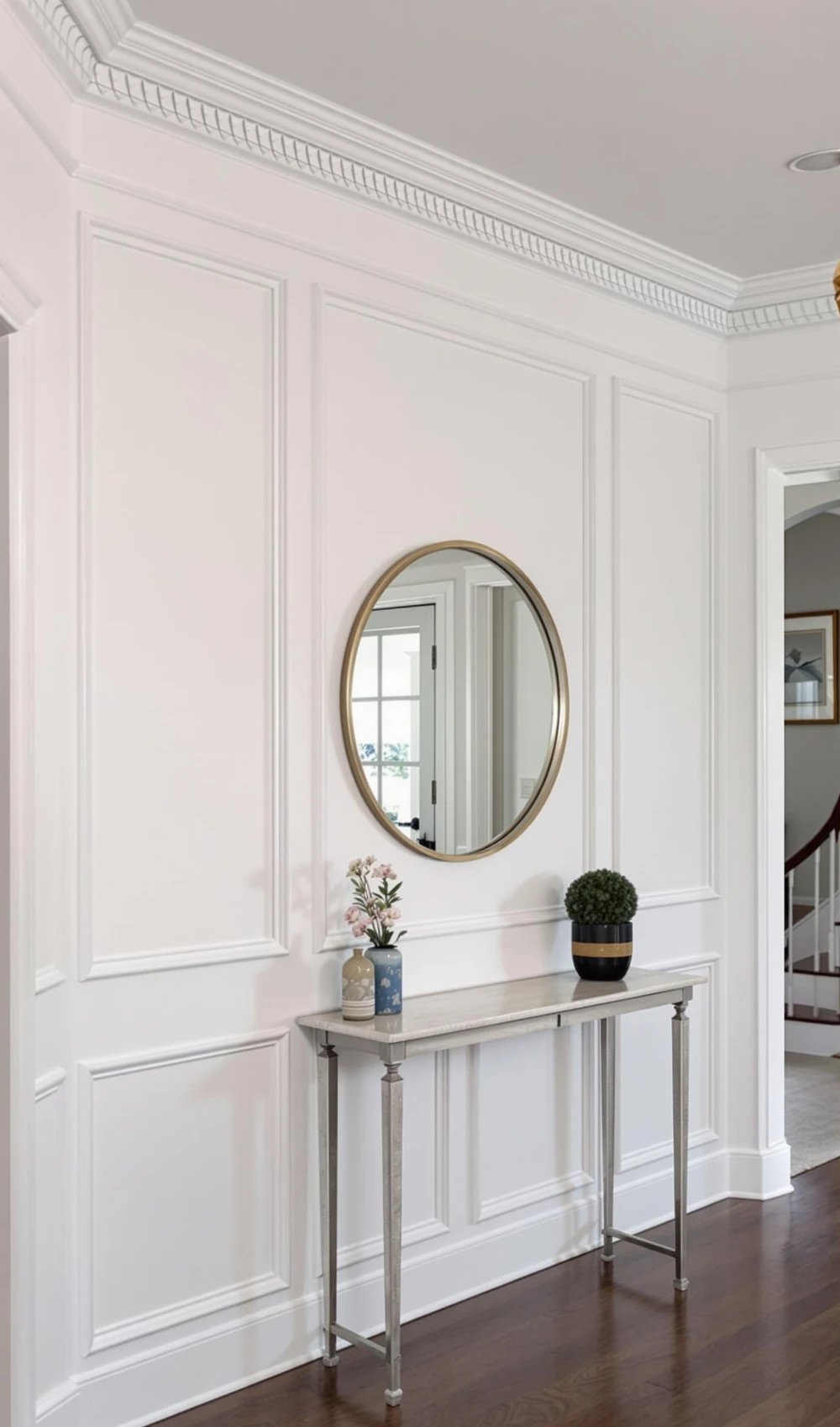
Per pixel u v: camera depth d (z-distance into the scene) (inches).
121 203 116.9
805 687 336.2
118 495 116.2
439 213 142.4
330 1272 127.5
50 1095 107.5
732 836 180.4
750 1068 178.7
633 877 167.3
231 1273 122.9
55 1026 108.2
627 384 167.5
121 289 117.1
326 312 133.6
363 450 136.8
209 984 122.0
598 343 163.3
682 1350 130.3
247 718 125.8
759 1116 178.1
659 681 171.6
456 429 146.7
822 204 150.6
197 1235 120.3
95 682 114.2
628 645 167.6
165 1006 118.6
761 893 178.9
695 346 177.9
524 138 133.6
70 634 111.7
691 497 177.6
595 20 111.7
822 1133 205.5
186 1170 119.7
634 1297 143.9
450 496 145.8
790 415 178.7
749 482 180.5
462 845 145.2
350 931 133.6
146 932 117.6
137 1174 116.0
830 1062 251.1
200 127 121.3
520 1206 150.3
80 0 103.9
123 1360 114.1
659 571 172.4
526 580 151.9
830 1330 134.7
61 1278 108.8
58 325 110.0
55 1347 107.7
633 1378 124.1
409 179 137.2
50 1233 107.0
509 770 150.7
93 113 115.3
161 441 119.6
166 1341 117.4
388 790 137.6
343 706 132.9
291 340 129.9
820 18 111.4
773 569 181.2
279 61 118.3
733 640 180.9
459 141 134.3
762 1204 175.2
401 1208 120.0
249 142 125.0
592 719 162.1
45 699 107.0
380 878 136.5
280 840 127.6
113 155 116.7
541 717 154.6
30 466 102.1
